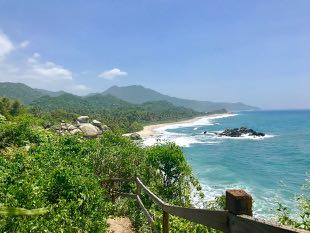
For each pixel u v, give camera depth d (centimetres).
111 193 1520
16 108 8712
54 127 6412
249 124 16675
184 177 1953
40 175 1177
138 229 1164
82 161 1659
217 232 708
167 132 12525
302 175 3916
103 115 17500
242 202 269
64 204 945
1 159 1499
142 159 1961
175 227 788
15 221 721
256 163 4969
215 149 6800
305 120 19538
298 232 190
